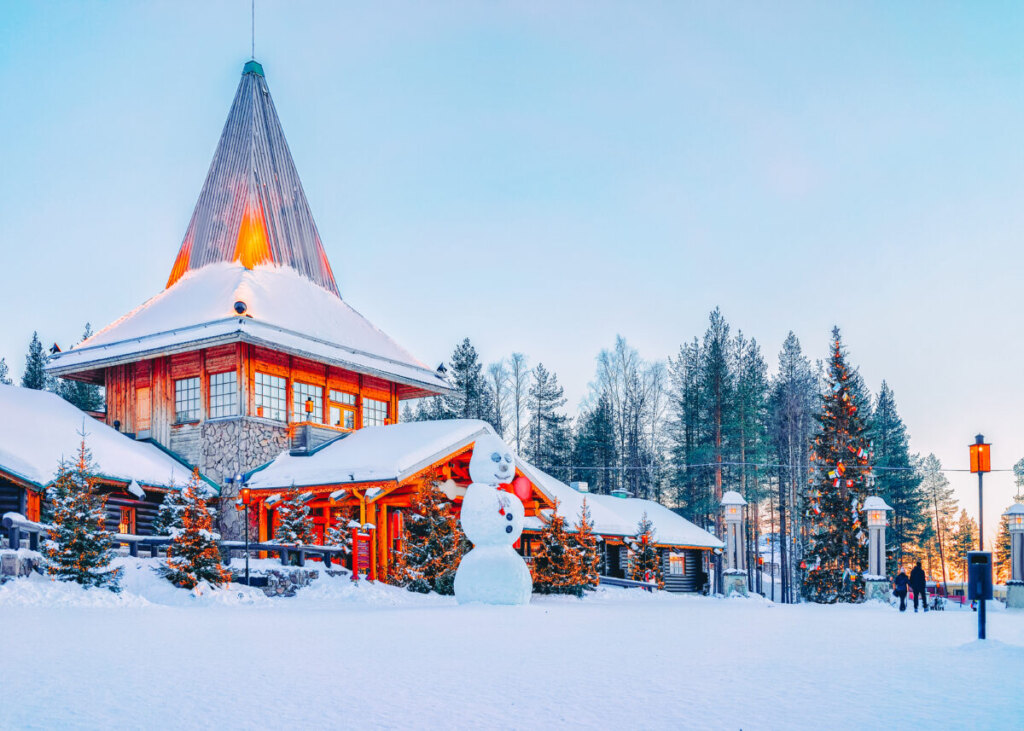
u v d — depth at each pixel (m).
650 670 10.88
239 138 40.38
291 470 31.00
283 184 40.84
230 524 32.22
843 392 45.91
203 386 34.09
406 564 28.33
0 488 26.83
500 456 24.73
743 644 14.34
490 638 14.61
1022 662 11.98
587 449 72.12
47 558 20.08
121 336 35.69
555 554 33.41
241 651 11.91
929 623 21.20
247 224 38.56
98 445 30.88
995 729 7.35
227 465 32.88
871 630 18.11
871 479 44.59
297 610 20.70
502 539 23.92
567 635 15.49
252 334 32.38
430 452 29.20
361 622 17.08
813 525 47.66
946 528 108.50
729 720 7.73
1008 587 34.00
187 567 22.36
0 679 9.22
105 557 20.59
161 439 34.78
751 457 66.50
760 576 65.50
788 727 7.44
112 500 30.08
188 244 39.75
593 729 7.33
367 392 38.62
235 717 7.59
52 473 26.88
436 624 17.05
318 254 41.94
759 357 73.44
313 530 30.48
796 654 12.87
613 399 71.31
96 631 13.85
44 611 17.19
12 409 30.94
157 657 11.07
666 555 48.53
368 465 28.47
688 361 70.88
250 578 24.06
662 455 71.06
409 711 7.99
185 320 34.41
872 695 9.09
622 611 23.61
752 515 68.81
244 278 36.22
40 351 69.44
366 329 40.56
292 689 8.99
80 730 6.99
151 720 7.40
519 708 8.22
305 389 35.88
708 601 37.00
